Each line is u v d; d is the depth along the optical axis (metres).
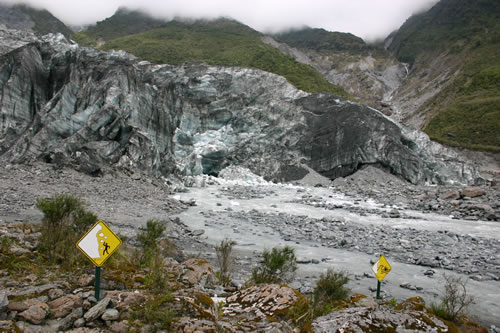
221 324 6.00
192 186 41.41
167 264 10.20
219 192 38.31
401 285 12.70
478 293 12.18
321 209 30.30
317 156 56.12
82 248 6.17
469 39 176.75
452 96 130.00
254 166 53.97
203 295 7.23
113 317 5.70
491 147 87.44
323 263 15.27
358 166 53.84
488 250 18.23
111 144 33.72
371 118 55.12
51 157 30.89
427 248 18.20
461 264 15.51
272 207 30.52
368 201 35.69
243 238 19.25
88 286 7.04
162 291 7.38
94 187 26.98
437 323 6.05
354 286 12.38
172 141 46.28
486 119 102.44
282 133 57.31
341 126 55.22
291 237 19.92
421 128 116.44
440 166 56.53
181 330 5.61
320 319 6.20
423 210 31.47
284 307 7.19
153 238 13.17
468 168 57.81
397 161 53.00
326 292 8.46
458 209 30.98
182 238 17.94
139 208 23.73
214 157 52.78
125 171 32.97
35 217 17.27
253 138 56.50
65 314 5.71
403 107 149.38
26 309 5.45
